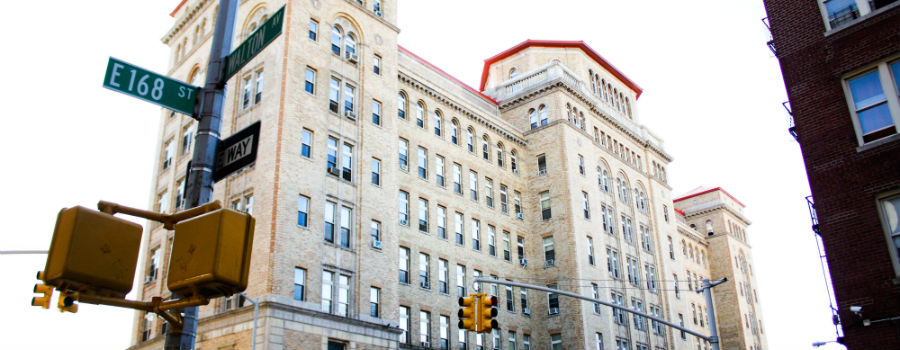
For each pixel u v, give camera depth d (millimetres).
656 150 69500
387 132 43031
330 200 38000
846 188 19938
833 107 20812
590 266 53344
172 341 7785
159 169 47281
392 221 41094
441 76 55562
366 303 37531
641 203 64812
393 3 47469
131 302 6973
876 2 21016
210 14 47812
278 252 34125
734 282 82312
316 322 34531
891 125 19719
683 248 79000
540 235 54656
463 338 46219
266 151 36562
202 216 6949
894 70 20094
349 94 41688
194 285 6715
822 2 22000
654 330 58844
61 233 6449
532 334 51500
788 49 22281
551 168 55719
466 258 48531
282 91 37406
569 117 58000
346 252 37656
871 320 18516
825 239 19953
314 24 40969
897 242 18797
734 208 89188
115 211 7062
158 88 9023
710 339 25750
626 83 69938
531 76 60344
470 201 50781
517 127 59281
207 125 9164
